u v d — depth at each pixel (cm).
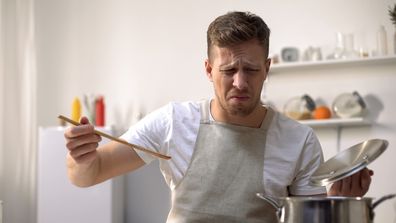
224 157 168
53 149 418
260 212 165
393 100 396
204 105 176
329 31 417
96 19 477
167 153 172
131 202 450
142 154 169
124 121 462
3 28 461
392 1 405
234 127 170
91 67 473
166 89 455
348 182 148
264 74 158
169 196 443
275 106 420
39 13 481
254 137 169
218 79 155
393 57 382
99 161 162
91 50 475
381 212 391
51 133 419
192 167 170
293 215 126
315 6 422
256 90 155
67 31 480
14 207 460
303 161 171
